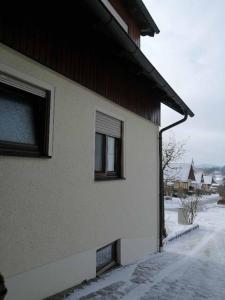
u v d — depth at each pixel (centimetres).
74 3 418
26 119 429
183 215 1766
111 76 645
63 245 478
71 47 506
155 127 918
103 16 437
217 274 694
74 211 507
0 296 282
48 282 442
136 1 903
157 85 764
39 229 427
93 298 464
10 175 379
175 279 620
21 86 409
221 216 2319
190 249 980
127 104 723
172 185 3903
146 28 1056
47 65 446
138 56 554
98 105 596
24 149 418
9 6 379
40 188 429
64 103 489
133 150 766
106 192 620
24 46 401
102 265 621
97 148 630
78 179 520
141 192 805
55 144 464
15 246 385
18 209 390
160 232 918
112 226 644
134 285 553
